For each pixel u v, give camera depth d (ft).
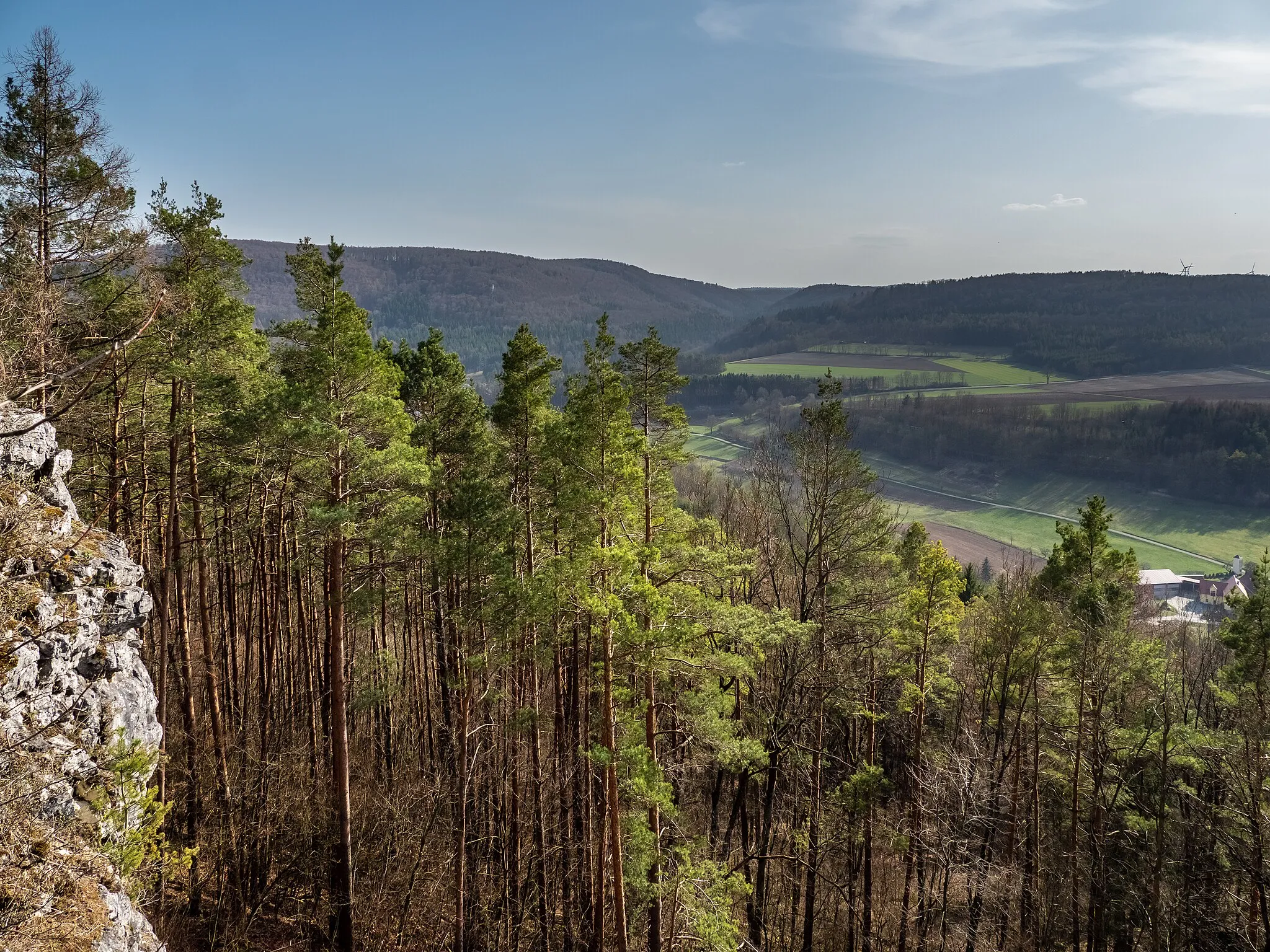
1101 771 73.41
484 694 55.88
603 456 51.08
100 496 62.23
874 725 80.64
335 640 53.11
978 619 96.48
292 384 50.72
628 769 44.73
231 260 58.29
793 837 74.69
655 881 51.03
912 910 73.97
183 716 64.54
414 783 71.77
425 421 73.97
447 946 61.16
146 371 55.01
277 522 70.03
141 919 32.50
